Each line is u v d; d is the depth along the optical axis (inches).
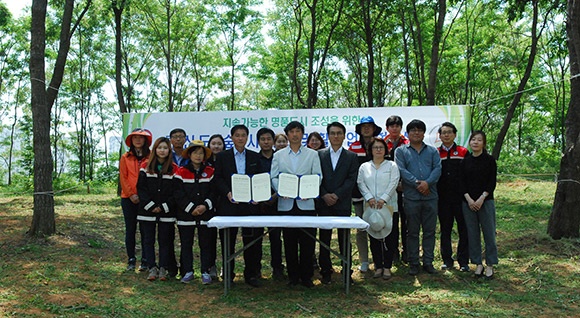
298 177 230.2
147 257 245.1
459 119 361.4
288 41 1031.0
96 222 410.9
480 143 238.4
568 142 295.4
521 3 472.1
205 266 240.2
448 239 263.9
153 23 930.1
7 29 1087.6
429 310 200.2
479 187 241.4
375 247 250.5
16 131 1496.1
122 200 263.4
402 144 270.4
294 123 232.2
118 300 212.4
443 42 890.7
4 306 198.4
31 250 287.3
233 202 235.8
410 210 249.9
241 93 1423.5
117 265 271.1
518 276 245.3
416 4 701.3
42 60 316.5
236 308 205.8
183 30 960.3
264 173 226.8
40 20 314.7
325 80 1188.5
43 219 317.4
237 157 239.3
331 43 964.6
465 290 226.2
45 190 319.3
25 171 1236.5
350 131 375.9
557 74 1263.5
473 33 960.3
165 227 245.4
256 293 226.7
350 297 218.5
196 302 213.9
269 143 242.2
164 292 227.0
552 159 1107.9
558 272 246.5
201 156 235.5
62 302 205.8
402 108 369.7
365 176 246.4
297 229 236.2
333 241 352.2
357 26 770.2
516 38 995.9
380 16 743.7
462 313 196.7
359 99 1047.6
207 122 394.9
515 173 992.9
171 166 243.9
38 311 195.0
